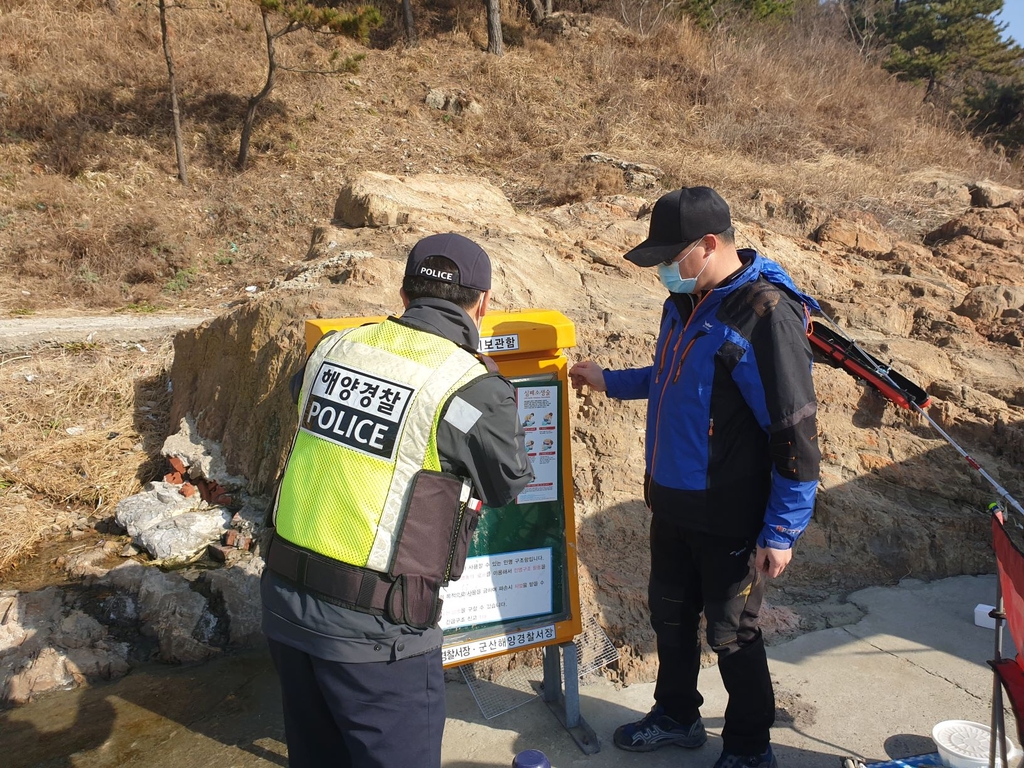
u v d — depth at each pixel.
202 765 2.90
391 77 17.27
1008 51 30.39
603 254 6.42
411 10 19.89
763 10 23.75
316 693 2.09
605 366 4.50
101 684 3.45
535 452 2.84
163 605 3.85
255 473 4.65
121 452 5.66
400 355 2.06
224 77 15.96
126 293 10.58
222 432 5.07
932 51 29.80
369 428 2.01
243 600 3.87
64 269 10.95
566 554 2.89
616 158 14.11
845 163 14.61
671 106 17.42
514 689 3.20
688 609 2.73
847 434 4.52
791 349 2.28
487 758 2.82
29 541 4.65
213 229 12.80
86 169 13.62
